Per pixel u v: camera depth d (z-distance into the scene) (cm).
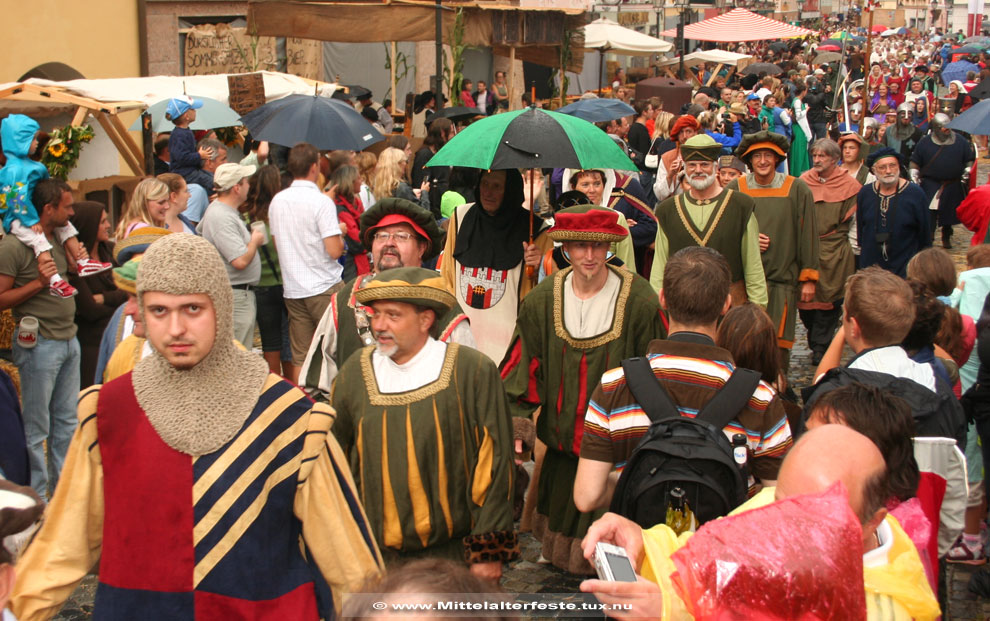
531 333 478
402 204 474
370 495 362
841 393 275
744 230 666
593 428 365
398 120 1842
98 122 998
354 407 368
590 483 362
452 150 551
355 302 450
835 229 902
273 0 1382
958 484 348
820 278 897
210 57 1841
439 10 1442
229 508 269
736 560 180
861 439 215
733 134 1614
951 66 3556
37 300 577
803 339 1018
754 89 2477
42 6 1261
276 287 753
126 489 269
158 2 1797
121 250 457
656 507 307
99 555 286
